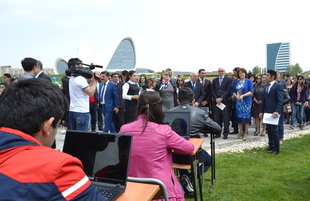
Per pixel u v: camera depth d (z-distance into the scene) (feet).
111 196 5.08
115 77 24.81
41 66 11.68
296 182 12.00
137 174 6.59
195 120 10.25
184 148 6.95
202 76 22.44
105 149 5.78
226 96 21.21
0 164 2.78
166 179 6.58
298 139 21.61
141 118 7.09
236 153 17.53
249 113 20.57
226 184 12.08
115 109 21.93
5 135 2.94
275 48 505.25
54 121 3.27
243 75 20.52
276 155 16.84
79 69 12.67
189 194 10.76
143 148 6.63
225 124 21.49
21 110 3.01
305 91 26.00
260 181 12.28
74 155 5.98
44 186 2.69
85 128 13.46
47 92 3.18
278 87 16.44
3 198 2.54
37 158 2.83
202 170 11.20
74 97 13.04
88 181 3.10
